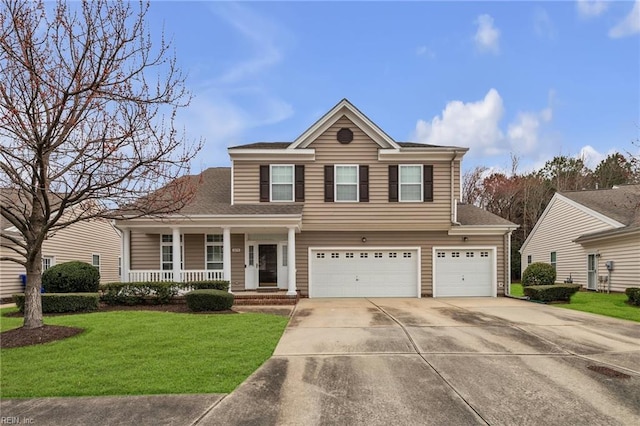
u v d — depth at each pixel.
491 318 11.12
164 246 17.11
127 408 4.99
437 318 11.10
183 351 7.28
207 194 17.72
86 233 22.28
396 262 17.20
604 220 18.95
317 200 16.78
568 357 7.23
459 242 17.25
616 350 7.71
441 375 6.24
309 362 6.88
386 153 16.69
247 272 16.88
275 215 14.85
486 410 5.00
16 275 16.58
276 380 5.99
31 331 8.33
